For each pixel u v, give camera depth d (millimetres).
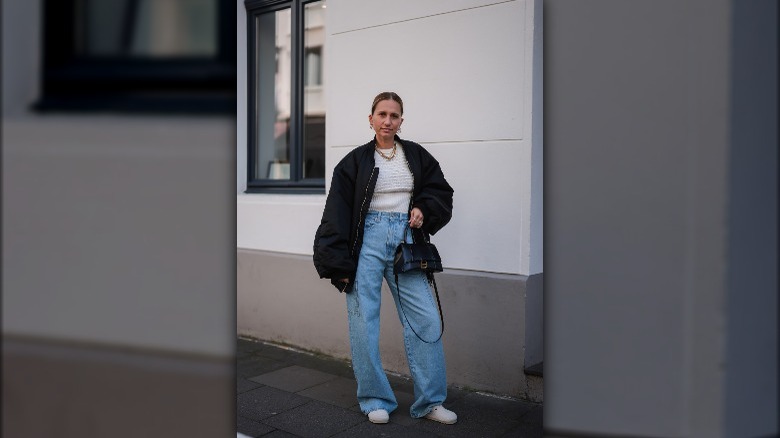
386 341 3559
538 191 3109
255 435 2869
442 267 3107
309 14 4254
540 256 3162
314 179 4180
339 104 3719
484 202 3186
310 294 3920
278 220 4102
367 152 2852
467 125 3217
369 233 2852
